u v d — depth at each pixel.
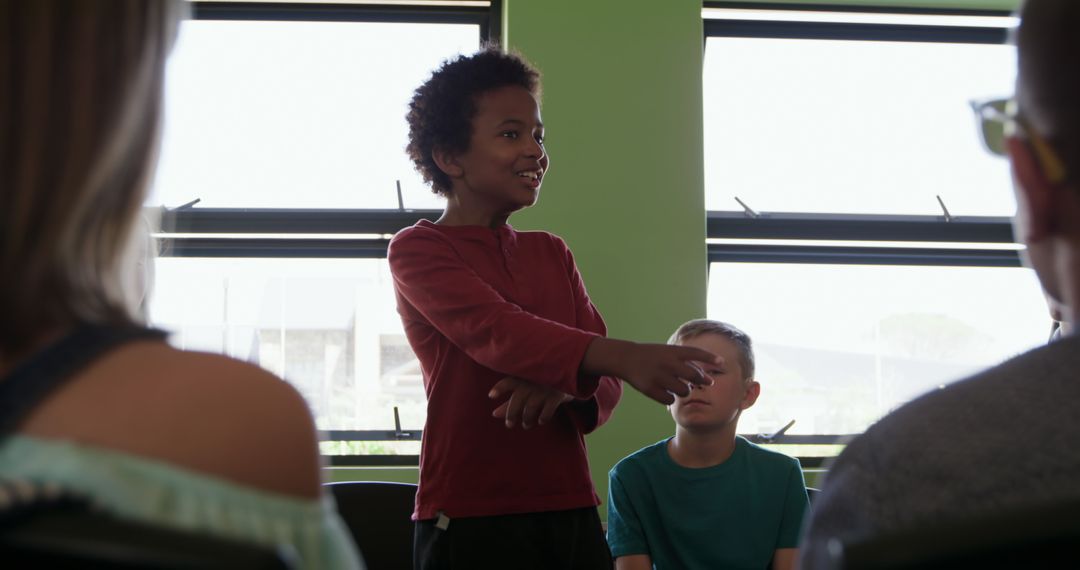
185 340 3.50
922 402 0.55
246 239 3.54
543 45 3.38
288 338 3.55
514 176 1.68
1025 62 0.53
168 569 0.37
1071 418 0.49
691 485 2.22
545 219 3.32
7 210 0.50
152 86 0.54
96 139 0.51
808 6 3.62
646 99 3.38
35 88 0.50
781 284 3.70
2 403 0.48
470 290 1.56
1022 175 0.54
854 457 0.55
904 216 3.69
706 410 2.19
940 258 3.72
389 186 3.56
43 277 0.50
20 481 0.44
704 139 3.54
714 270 3.68
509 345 1.48
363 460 3.53
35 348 0.51
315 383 3.55
